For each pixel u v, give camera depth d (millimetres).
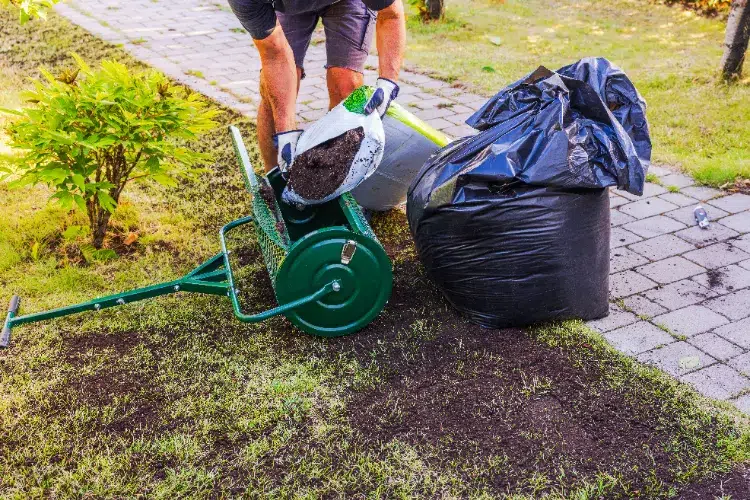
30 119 4016
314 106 6621
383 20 3621
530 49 8188
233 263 4137
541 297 3338
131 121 3760
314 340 3439
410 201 3561
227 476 2686
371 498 2572
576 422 2893
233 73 7621
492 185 3211
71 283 3926
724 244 4152
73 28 9391
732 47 6531
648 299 3680
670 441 2777
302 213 3848
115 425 2938
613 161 3199
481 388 3096
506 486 2611
